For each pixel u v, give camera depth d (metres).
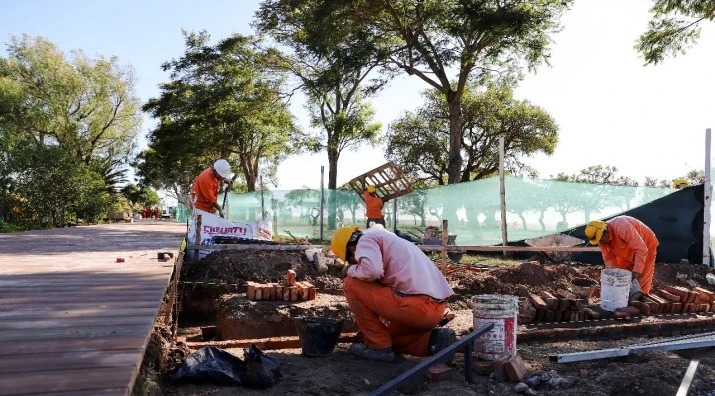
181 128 34.38
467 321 6.48
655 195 11.62
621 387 4.28
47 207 25.11
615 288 6.70
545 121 31.36
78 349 3.18
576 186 12.49
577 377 4.58
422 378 4.58
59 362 2.94
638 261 7.06
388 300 4.68
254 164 40.16
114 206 34.91
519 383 4.38
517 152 32.69
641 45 20.44
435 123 32.31
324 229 17.66
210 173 10.12
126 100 38.69
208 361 4.26
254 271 9.10
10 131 26.64
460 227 13.73
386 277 4.74
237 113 32.31
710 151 10.78
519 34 20.27
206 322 8.51
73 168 26.77
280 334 7.12
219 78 33.34
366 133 32.09
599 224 7.25
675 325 6.43
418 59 21.75
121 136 39.84
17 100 33.72
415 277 4.68
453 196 13.88
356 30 22.33
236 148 37.38
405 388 4.31
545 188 12.80
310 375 4.49
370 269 4.57
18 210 24.84
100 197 28.88
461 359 5.11
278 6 26.81
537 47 21.39
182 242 11.34
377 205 14.52
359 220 17.00
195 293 8.67
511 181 13.10
